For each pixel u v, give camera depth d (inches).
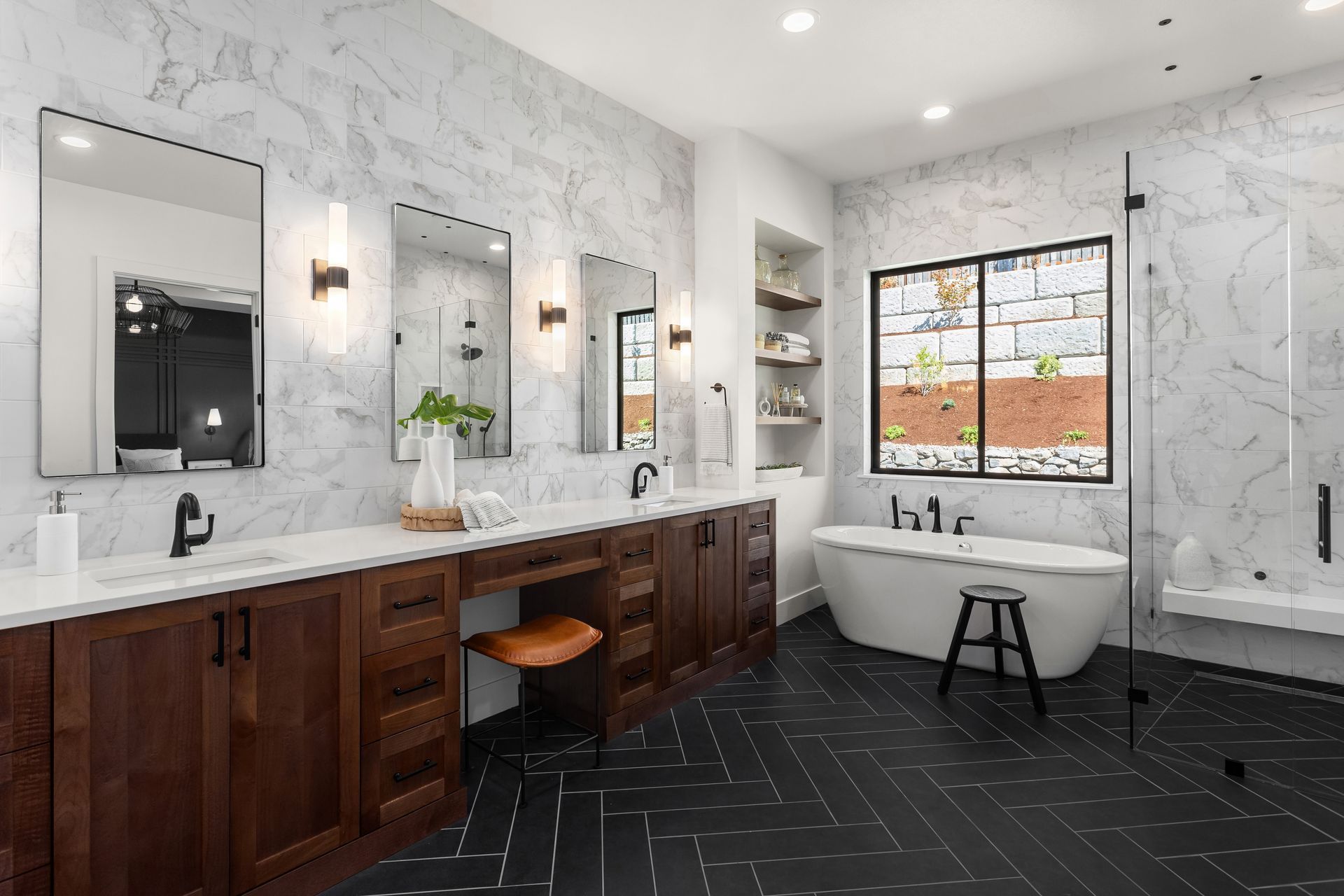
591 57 127.3
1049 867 75.7
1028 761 100.9
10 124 70.3
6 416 70.2
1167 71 132.4
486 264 117.6
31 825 54.0
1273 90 135.0
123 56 77.8
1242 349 97.5
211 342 84.6
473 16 114.0
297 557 76.4
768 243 187.0
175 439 81.7
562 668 116.1
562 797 91.3
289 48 92.5
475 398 115.6
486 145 118.3
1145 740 103.6
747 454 163.0
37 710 54.2
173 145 81.2
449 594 85.6
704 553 130.3
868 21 116.1
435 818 83.2
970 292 180.7
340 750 73.9
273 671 68.6
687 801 90.0
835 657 148.6
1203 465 100.6
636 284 148.9
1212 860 77.0
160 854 60.9
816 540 161.2
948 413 184.5
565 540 101.6
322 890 72.2
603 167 141.5
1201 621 100.0
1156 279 104.6
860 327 191.8
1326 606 91.1
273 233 90.7
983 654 139.1
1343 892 71.1
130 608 58.7
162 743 61.0
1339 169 90.1
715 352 163.6
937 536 165.8
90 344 75.5
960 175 174.9
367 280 101.1
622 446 144.9
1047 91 140.9
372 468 102.0
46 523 66.2
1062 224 159.9
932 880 73.6
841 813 87.0
